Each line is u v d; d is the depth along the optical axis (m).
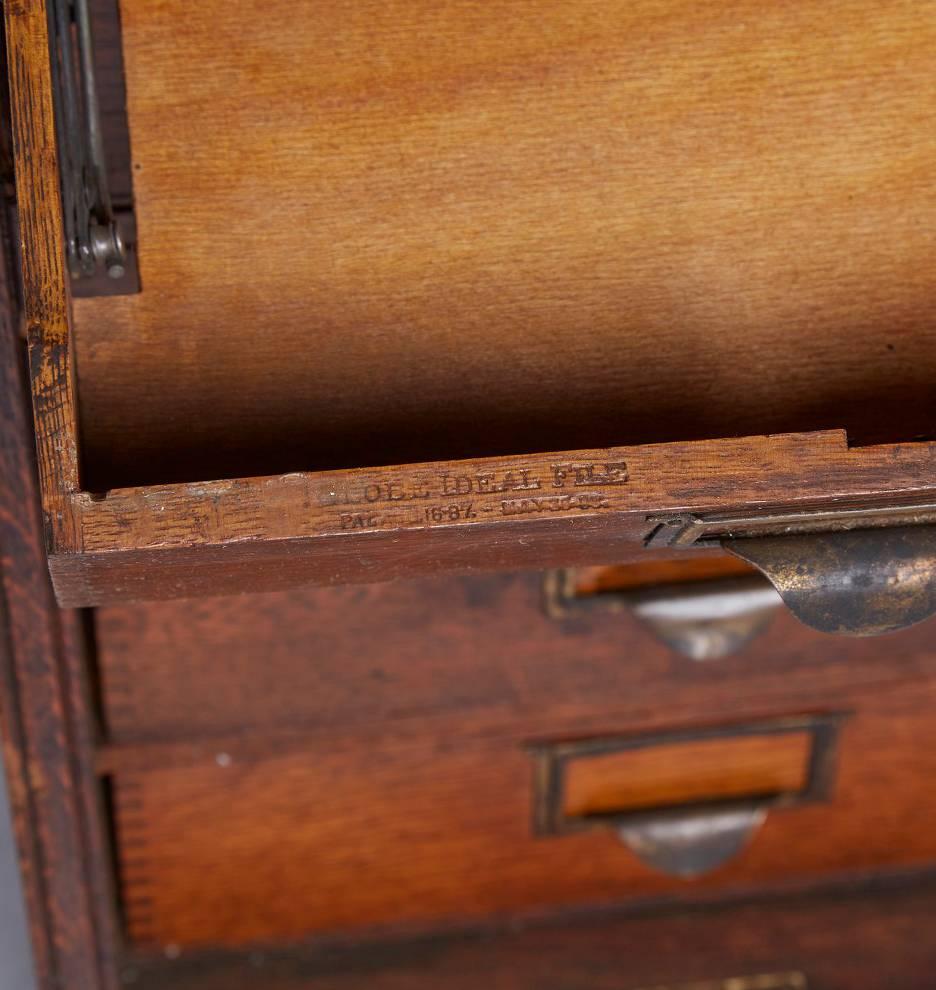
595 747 0.70
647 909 0.73
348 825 0.70
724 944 0.72
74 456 0.58
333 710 0.68
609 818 0.71
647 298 0.62
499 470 0.58
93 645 0.67
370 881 0.71
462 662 0.68
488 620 0.68
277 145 0.62
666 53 0.62
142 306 0.62
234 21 0.62
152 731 0.68
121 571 0.59
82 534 0.58
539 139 0.62
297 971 0.72
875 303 0.63
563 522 0.58
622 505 0.58
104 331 0.62
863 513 0.59
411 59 0.62
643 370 0.62
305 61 0.62
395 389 0.62
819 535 0.60
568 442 0.62
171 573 0.59
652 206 0.62
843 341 0.63
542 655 0.68
